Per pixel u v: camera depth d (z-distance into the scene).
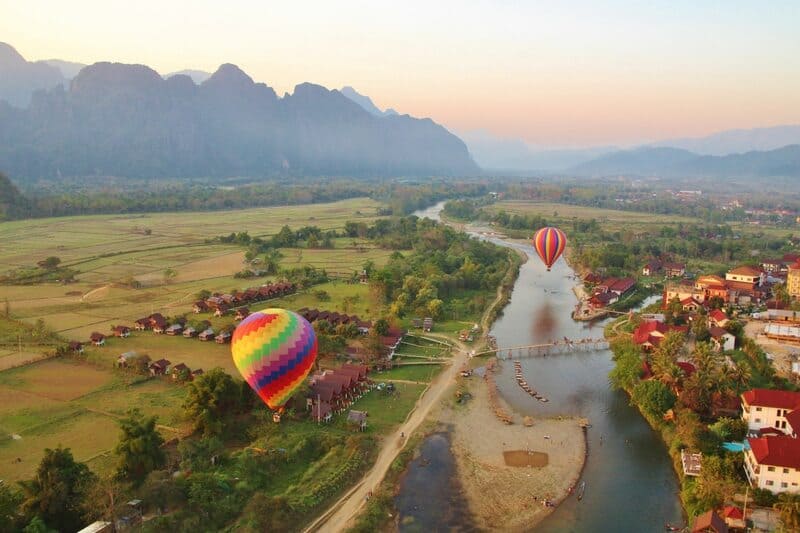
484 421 106.31
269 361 90.06
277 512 72.62
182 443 85.81
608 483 87.06
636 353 124.38
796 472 75.88
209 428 90.69
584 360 140.25
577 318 176.50
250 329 91.31
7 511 66.44
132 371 118.06
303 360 92.69
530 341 154.50
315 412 100.69
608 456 94.94
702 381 101.62
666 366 111.50
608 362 139.00
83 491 69.94
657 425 103.50
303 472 85.31
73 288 190.12
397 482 86.19
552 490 85.19
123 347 133.50
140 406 102.31
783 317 160.88
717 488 77.94
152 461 78.19
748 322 161.50
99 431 92.56
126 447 77.75
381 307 172.75
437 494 83.62
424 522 77.38
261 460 83.94
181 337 143.25
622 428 104.69
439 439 99.19
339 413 105.50
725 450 88.25
